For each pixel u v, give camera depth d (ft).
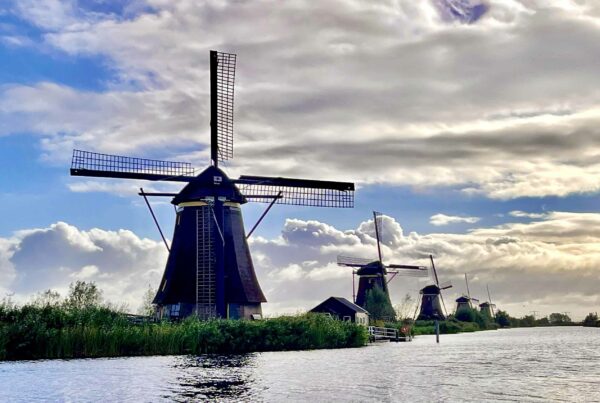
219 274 198.39
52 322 149.18
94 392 88.58
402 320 337.52
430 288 452.35
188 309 199.72
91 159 199.72
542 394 85.97
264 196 215.10
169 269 206.80
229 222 206.49
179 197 207.10
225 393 87.20
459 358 151.02
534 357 155.74
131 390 90.22
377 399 81.71
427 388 92.12
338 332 199.41
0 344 140.05
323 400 80.94
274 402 79.46
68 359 140.46
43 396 85.56
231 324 174.19
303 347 186.80
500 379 103.35
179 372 112.16
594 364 133.80
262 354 160.66
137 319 183.52
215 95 208.13
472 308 543.39
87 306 158.92
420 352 175.73
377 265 364.58
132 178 203.51
